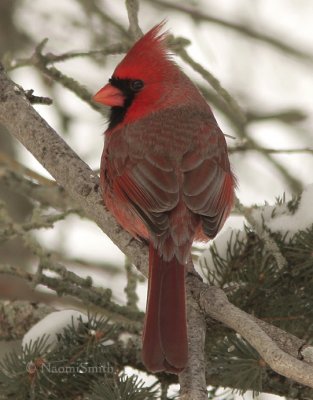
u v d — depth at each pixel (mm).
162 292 6711
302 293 7566
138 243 7656
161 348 6309
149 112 8250
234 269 7734
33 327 7609
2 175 10992
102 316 7754
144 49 8367
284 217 7738
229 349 7070
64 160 7902
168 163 7812
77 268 12297
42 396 7086
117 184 7789
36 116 8039
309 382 5855
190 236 7359
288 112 12586
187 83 8477
